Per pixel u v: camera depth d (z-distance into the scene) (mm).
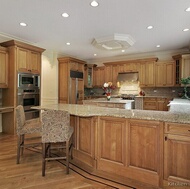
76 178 2242
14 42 4203
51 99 6469
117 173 2299
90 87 8242
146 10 3094
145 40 5078
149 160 2074
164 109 6234
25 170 2447
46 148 2613
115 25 3854
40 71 5000
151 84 6688
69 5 2916
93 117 2482
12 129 4324
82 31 4238
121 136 2264
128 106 4910
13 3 2842
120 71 7402
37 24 3781
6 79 4312
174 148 1920
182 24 3770
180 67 5840
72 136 2861
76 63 6684
